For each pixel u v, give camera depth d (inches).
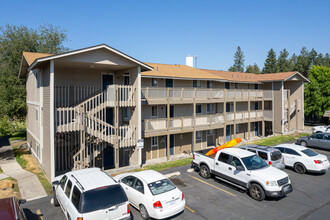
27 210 385.4
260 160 468.1
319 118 1696.6
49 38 1565.0
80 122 538.6
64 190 337.1
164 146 853.2
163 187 352.8
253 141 983.0
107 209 287.6
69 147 634.8
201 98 850.1
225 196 440.8
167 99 745.0
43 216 363.9
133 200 370.6
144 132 685.3
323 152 792.3
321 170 549.6
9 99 871.7
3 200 296.0
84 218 273.7
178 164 650.8
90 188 291.9
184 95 795.4
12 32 1390.3
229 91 962.1
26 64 767.7
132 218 353.1
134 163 645.9
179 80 877.2
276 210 386.3
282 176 417.1
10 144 1032.2
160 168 615.2
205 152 579.2
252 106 1214.9
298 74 1192.8
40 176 575.2
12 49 1352.1
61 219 354.6
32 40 1432.1
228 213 376.8
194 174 564.7
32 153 816.3
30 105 818.8
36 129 712.4
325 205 405.4
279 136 1079.6
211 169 517.0
